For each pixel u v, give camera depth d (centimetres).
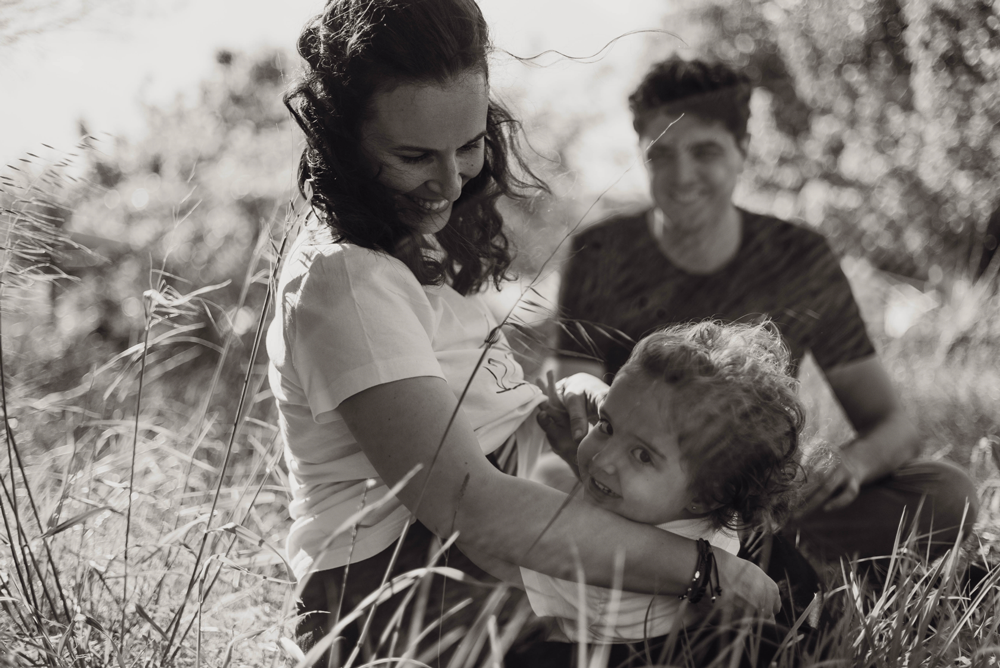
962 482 181
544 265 143
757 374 123
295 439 131
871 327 281
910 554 150
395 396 115
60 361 293
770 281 200
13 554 127
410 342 118
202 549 127
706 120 201
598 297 200
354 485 129
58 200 162
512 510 114
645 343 129
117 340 334
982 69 228
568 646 120
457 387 131
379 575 126
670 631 117
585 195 282
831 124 292
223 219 370
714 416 119
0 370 130
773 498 128
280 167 384
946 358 261
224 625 147
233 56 414
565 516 115
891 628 129
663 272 201
